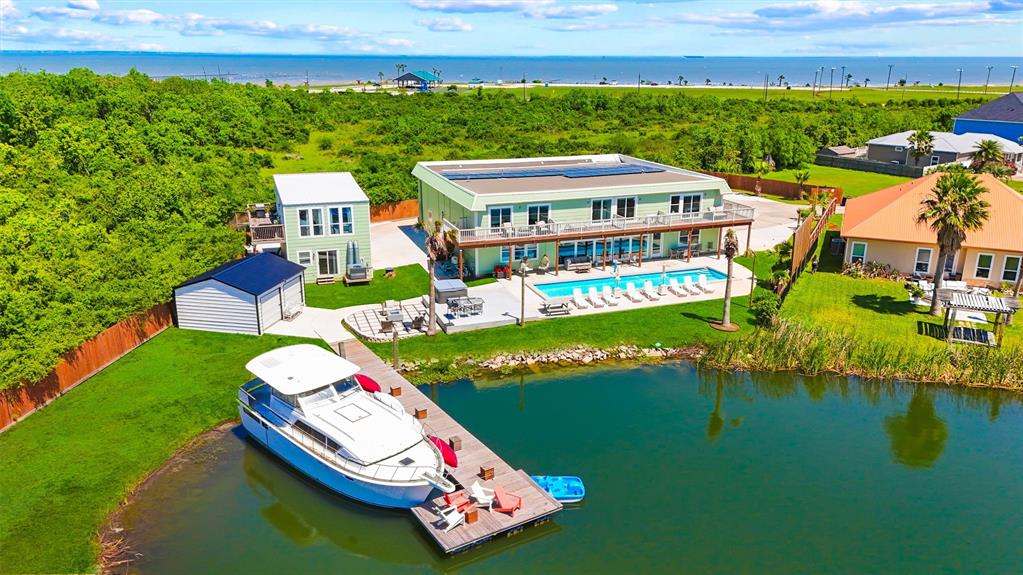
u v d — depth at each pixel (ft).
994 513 68.44
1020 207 132.05
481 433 81.97
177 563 59.67
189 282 104.32
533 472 74.02
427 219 165.48
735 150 260.01
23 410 79.10
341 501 69.41
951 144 252.42
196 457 75.20
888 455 79.05
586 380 96.12
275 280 108.17
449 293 115.96
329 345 101.65
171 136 205.46
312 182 139.95
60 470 70.23
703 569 59.67
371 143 265.75
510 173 158.30
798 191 213.46
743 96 558.97
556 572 59.57
